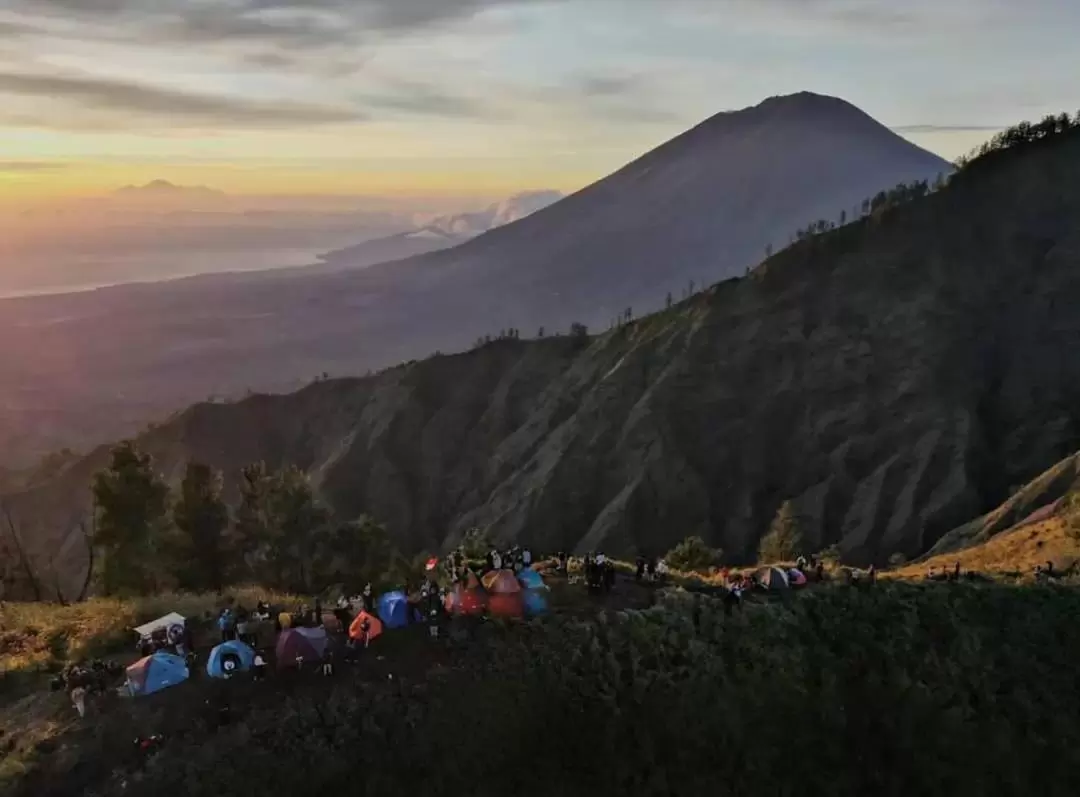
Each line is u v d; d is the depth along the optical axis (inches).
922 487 4475.9
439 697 1245.1
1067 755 1290.6
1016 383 4886.8
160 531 2315.5
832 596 1524.4
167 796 1091.9
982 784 1252.5
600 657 1328.7
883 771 1259.8
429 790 1152.2
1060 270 5196.9
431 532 6446.9
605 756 1218.6
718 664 1332.4
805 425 5142.7
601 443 5570.9
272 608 1563.7
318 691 1256.2
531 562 1694.1
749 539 4783.5
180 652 1360.7
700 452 5231.3
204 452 7495.1
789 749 1261.1
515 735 1219.2
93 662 1397.6
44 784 1126.4
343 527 2479.1
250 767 1129.4
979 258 5492.1
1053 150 5851.4
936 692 1341.0
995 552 2154.3
